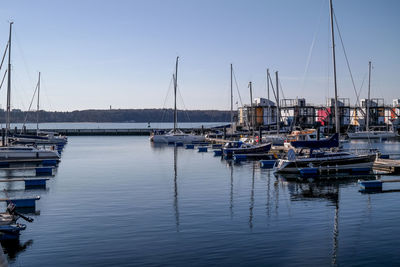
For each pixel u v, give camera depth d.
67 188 31.09
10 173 39.34
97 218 22.00
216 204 25.33
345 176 36.06
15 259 16.08
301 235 18.95
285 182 33.44
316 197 27.30
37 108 87.94
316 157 37.53
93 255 16.45
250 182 33.56
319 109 105.12
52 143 78.56
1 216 19.19
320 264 15.53
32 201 24.61
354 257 16.20
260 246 17.47
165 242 18.00
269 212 23.23
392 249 17.08
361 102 114.62
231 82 81.25
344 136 93.31
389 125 110.88
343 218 21.88
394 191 29.19
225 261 15.85
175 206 24.80
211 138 87.38
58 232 19.45
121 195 28.28
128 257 16.25
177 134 84.75
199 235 18.97
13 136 74.94
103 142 89.62
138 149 69.88
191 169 42.31
